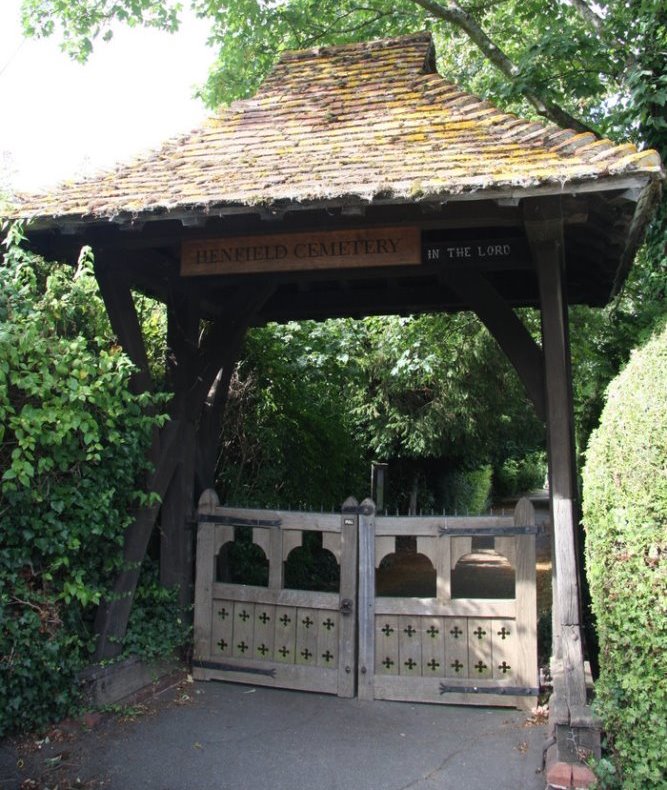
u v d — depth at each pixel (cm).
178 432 533
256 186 420
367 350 1164
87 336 507
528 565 472
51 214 423
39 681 400
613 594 326
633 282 816
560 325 444
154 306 738
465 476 1728
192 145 541
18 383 384
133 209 405
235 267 465
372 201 376
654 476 301
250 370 784
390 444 1228
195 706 464
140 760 386
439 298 676
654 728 296
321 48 645
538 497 3036
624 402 359
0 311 399
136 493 473
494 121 477
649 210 417
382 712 459
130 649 473
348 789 360
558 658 441
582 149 404
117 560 463
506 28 1142
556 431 442
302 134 523
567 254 549
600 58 855
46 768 372
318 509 892
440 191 368
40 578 410
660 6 657
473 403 1184
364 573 490
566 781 339
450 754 399
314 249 453
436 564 483
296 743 412
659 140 641
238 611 517
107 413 429
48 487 404
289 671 497
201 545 530
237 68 1153
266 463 786
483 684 467
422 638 480
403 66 593
